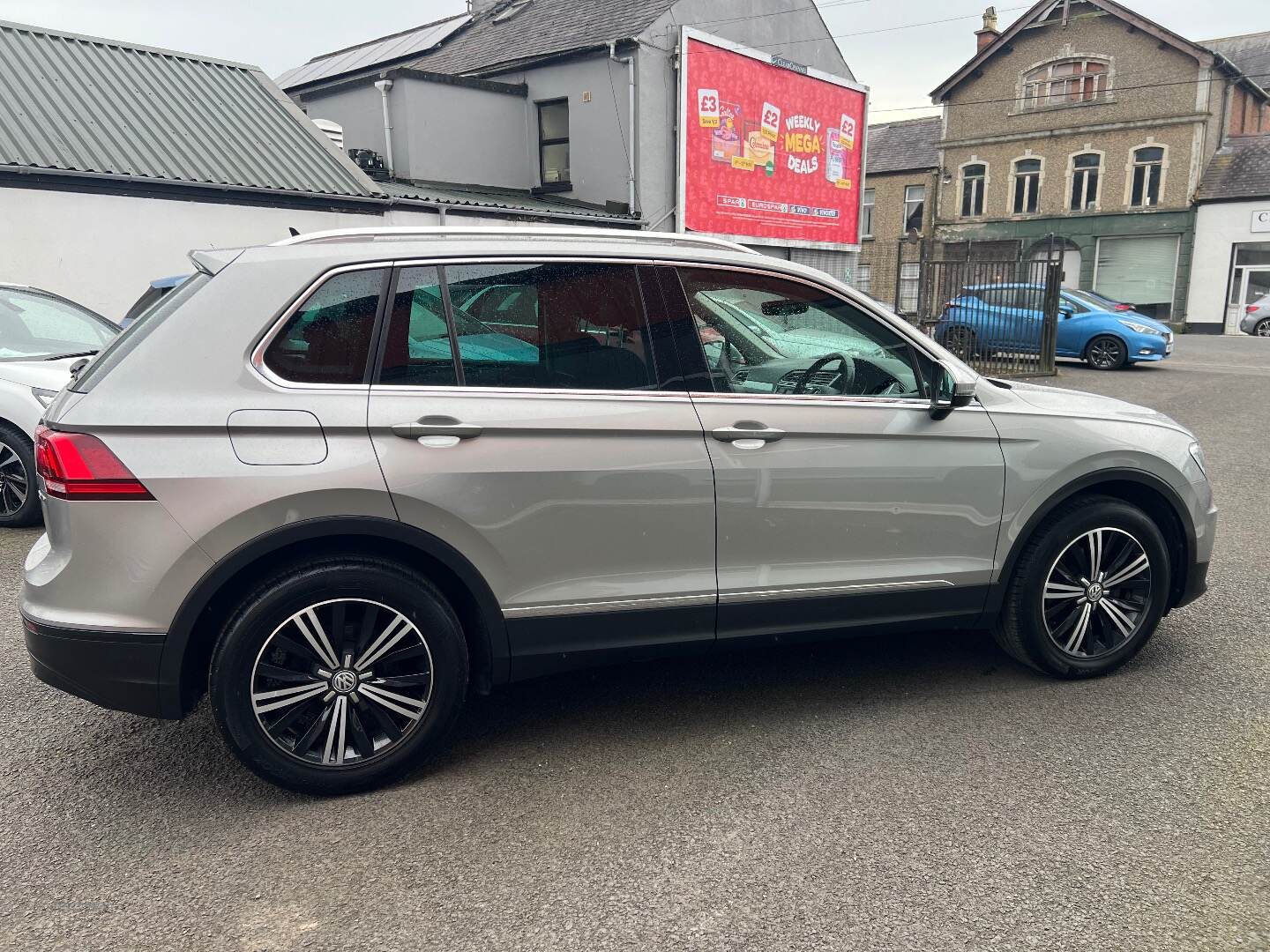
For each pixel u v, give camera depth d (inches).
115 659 104.5
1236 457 335.6
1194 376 612.1
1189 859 98.9
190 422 103.4
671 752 124.6
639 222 693.3
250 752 108.5
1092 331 650.2
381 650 112.3
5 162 405.1
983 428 134.3
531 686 147.1
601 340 119.6
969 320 605.3
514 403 114.0
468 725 133.4
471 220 585.9
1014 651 144.7
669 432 119.0
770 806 110.6
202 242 474.9
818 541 127.8
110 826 108.1
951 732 129.0
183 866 100.0
